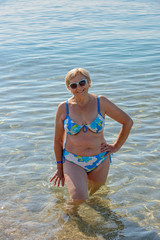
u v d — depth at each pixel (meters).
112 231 3.31
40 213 3.64
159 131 5.48
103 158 4.00
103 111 3.86
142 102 6.73
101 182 4.07
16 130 5.70
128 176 4.32
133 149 4.97
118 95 7.16
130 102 6.75
